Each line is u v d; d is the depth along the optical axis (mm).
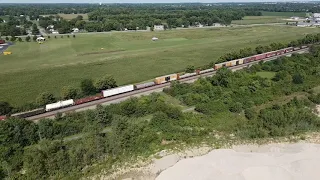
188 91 95188
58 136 68562
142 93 96312
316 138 68188
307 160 57656
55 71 124438
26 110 83688
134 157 61312
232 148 64312
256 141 66875
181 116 77062
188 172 54406
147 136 66250
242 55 137125
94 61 140625
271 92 95188
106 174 56062
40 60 144625
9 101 91750
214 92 93625
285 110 78625
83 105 86188
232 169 55125
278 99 91875
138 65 133750
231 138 68188
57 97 92312
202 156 60719
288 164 57156
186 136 68250
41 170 54719
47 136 67812
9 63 139500
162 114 75812
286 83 103188
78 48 174375
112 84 96938
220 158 59219
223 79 101625
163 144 66062
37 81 111438
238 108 81438
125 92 96000
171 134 68500
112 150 62344
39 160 55938
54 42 196500
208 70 118438
